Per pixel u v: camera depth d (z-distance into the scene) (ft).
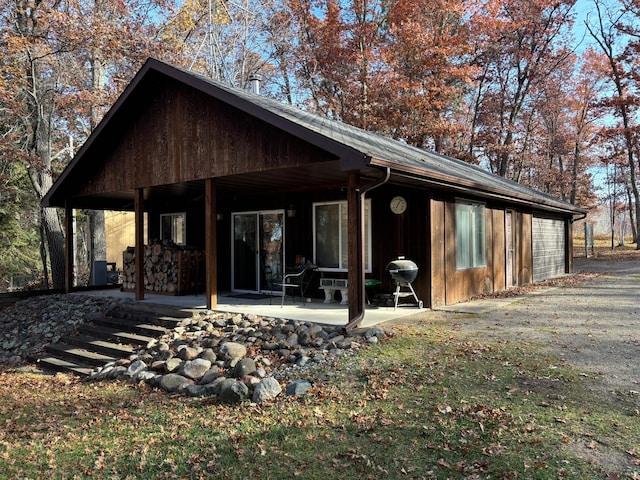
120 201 43.39
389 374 16.31
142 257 32.19
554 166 98.63
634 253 80.69
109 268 67.36
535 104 87.51
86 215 69.21
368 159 19.29
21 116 47.83
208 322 25.21
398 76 67.51
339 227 32.68
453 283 31.12
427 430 11.96
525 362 17.06
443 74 67.87
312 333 21.42
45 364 25.27
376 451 11.10
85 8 50.57
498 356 17.89
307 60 75.97
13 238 62.28
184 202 42.80
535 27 77.61
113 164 33.83
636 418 12.12
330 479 10.04
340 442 11.68
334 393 14.97
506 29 74.43
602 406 12.96
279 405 14.46
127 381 19.27
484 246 36.17
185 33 67.00
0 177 51.39
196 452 11.76
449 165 37.11
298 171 25.77
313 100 82.74
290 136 23.80
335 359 18.26
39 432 14.40
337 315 25.45
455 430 11.87
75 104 51.13
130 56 51.67
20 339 30.37
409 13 66.90
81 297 35.50
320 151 22.56
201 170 28.09
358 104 69.36
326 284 31.48
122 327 27.91
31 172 49.96
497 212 38.83
